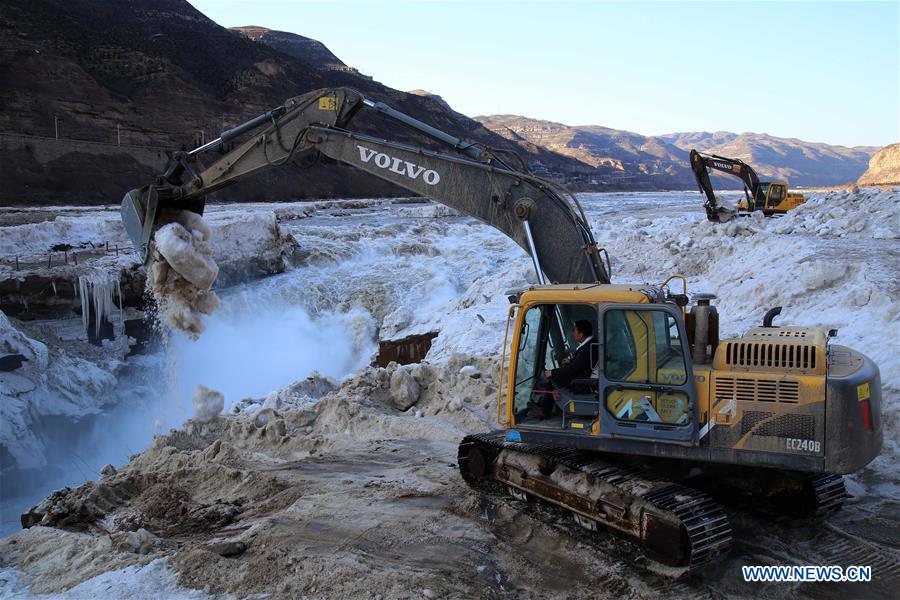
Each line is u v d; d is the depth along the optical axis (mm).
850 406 5602
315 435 10555
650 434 6094
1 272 21172
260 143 9141
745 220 23719
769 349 5898
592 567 6152
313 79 113125
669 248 20875
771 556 6266
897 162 135375
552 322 6840
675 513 5602
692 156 26469
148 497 8453
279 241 30625
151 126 71250
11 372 18688
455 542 6555
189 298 9391
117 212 39438
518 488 7172
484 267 29609
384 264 31062
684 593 5699
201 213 9898
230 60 100375
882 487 7613
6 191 47656
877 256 14766
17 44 64562
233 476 8828
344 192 82812
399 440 10031
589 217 49000
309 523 7008
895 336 10352
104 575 6164
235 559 6359
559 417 6805
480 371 12023
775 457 5750
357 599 5488
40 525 7879
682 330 5992
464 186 8367
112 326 22703
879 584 5805
